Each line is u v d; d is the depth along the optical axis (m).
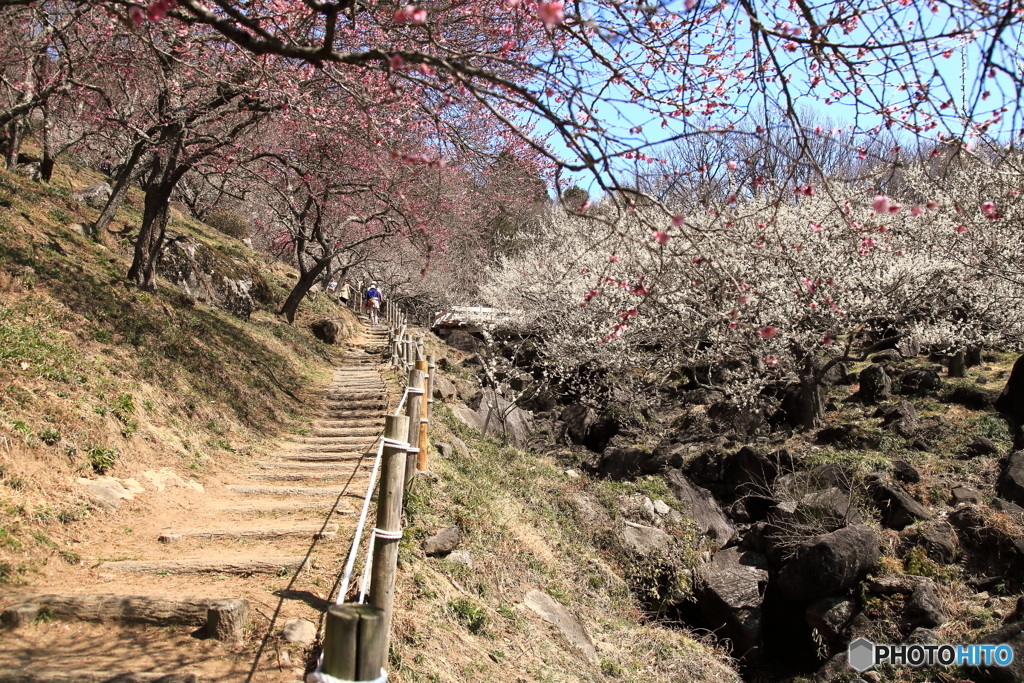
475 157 7.89
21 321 9.23
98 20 10.20
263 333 18.94
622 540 11.52
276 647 4.68
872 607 10.15
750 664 10.20
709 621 10.78
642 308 16.44
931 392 15.90
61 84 12.03
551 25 4.79
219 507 7.82
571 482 13.08
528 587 8.26
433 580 6.62
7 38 12.28
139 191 25.17
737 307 5.42
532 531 10.13
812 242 14.57
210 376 12.09
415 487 8.49
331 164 14.61
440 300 38.06
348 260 31.48
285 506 7.82
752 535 11.62
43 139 19.11
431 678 5.06
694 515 12.88
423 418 8.88
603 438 16.73
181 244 19.66
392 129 8.45
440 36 7.44
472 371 22.09
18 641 4.54
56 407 7.74
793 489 12.47
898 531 11.52
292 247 26.08
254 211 30.02
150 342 11.40
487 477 11.35
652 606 10.91
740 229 11.89
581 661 7.39
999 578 10.55
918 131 4.88
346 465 9.92
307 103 8.67
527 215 28.95
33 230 13.77
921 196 15.31
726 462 14.02
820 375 15.23
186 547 6.49
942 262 15.76
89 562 5.92
